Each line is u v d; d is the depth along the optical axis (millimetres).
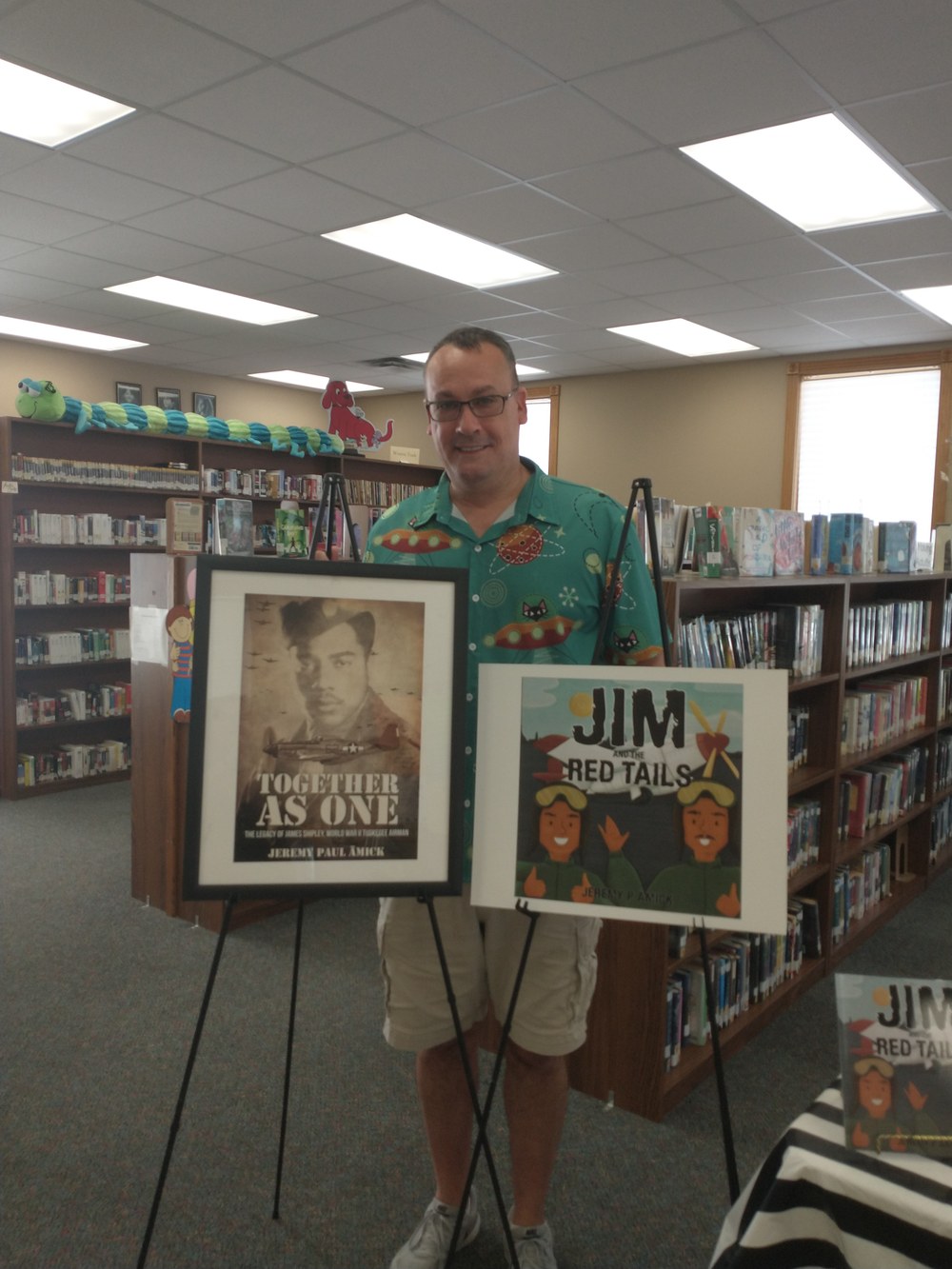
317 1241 1724
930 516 6934
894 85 3143
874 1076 909
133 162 3887
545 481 1497
